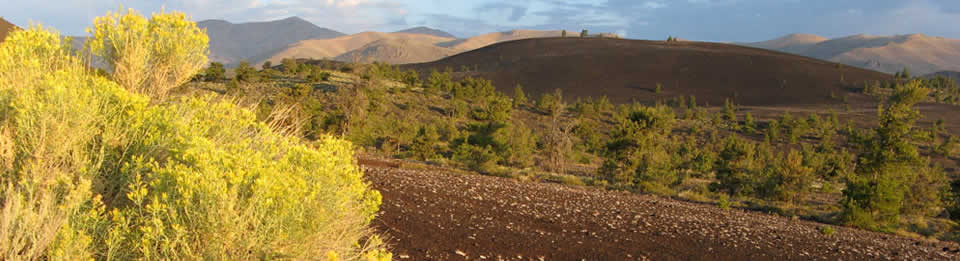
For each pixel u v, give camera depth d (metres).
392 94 93.50
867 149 34.44
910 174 32.28
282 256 3.07
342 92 71.94
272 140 4.10
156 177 3.02
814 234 16.92
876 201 22.55
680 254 10.78
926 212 30.36
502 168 34.44
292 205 3.00
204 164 3.00
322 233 3.31
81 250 2.59
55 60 4.33
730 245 12.45
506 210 13.03
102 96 3.62
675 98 179.12
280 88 76.50
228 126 4.11
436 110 88.56
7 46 4.07
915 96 32.44
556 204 15.91
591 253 9.67
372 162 27.98
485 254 8.21
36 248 2.58
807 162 47.97
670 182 32.06
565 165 43.28
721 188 33.66
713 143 87.62
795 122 99.81
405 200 11.88
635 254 10.16
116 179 3.33
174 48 4.78
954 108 132.38
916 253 15.57
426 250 7.69
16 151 3.15
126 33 4.62
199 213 2.79
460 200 13.47
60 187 2.97
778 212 24.81
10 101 3.41
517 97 111.38
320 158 3.47
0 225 2.62
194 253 2.84
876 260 13.39
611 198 20.83
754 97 188.25
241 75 76.81
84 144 3.36
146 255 2.63
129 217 2.79
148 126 3.67
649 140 36.66
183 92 5.12
